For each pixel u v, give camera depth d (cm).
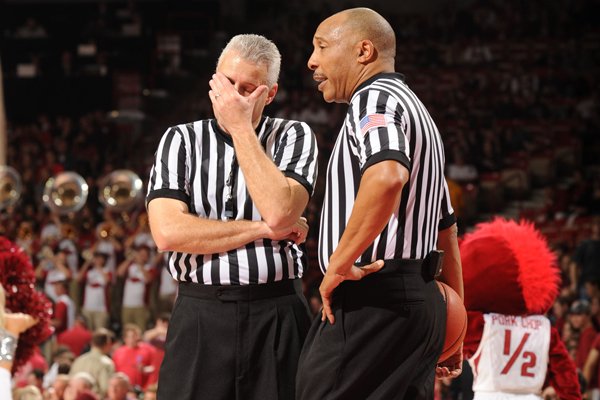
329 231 517
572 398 688
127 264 2661
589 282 2141
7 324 542
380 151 471
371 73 527
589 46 4559
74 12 4725
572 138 3947
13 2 4741
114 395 1532
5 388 511
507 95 4253
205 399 555
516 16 4747
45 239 2764
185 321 561
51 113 4138
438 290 527
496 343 672
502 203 3600
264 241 559
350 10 539
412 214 507
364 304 499
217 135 573
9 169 1773
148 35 4362
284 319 562
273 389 556
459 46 4622
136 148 3928
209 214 564
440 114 4150
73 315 2391
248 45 543
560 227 3147
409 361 505
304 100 4191
